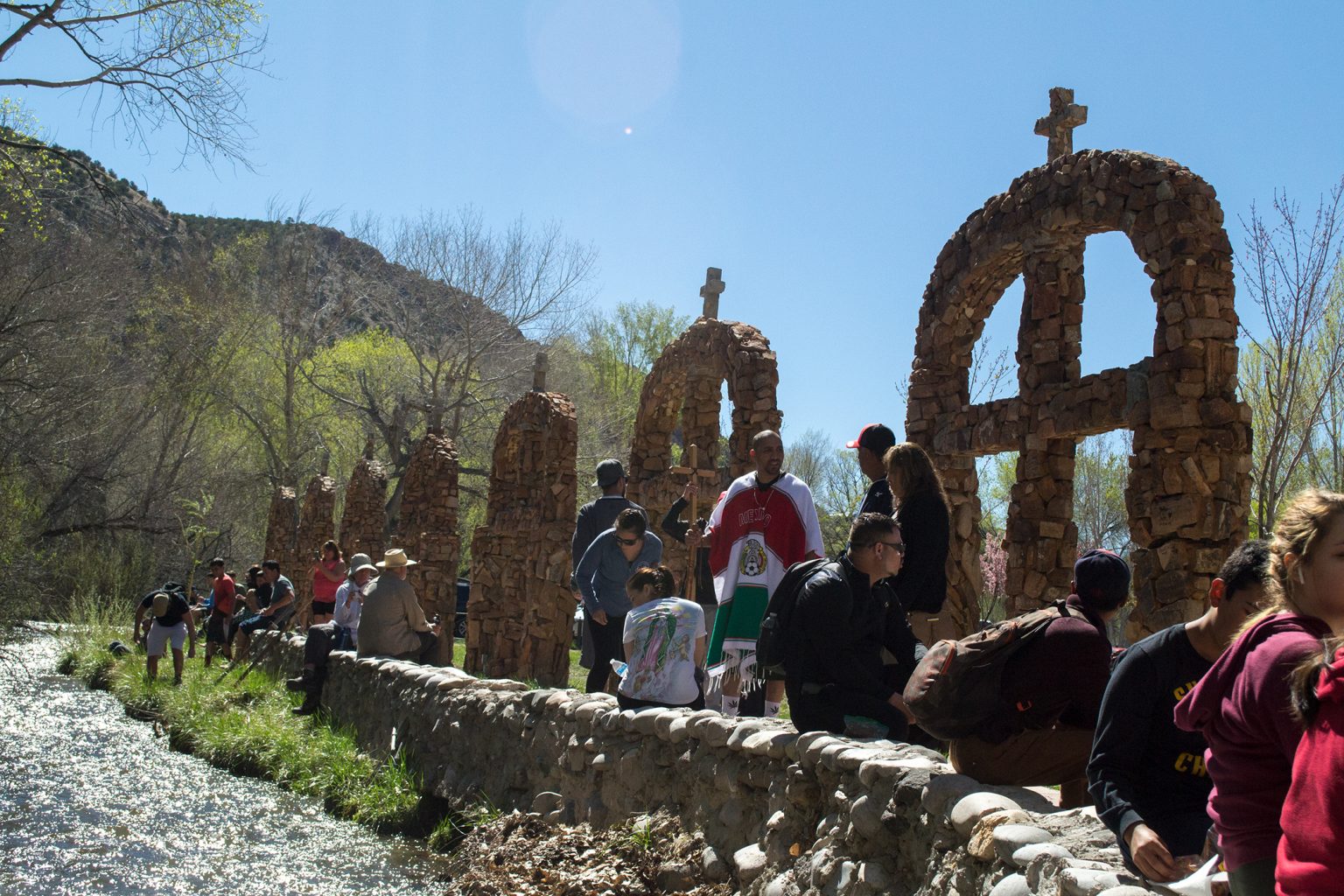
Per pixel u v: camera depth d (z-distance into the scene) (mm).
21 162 18344
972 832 3566
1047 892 3117
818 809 4672
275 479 38000
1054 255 9125
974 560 9906
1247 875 2408
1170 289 7902
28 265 23109
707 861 5348
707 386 13844
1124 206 8328
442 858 7316
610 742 6488
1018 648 4109
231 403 37562
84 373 25672
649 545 8750
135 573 29547
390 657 11359
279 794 9531
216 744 11133
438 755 8758
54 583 27094
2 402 22438
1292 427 12305
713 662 7516
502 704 7969
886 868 4109
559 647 15172
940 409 10250
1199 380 7750
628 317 41469
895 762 4238
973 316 10297
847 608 5332
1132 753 3264
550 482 15609
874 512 6297
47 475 25844
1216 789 2547
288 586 16391
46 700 15281
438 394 35938
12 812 8516
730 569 7457
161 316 37344
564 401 16344
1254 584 3166
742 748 5258
